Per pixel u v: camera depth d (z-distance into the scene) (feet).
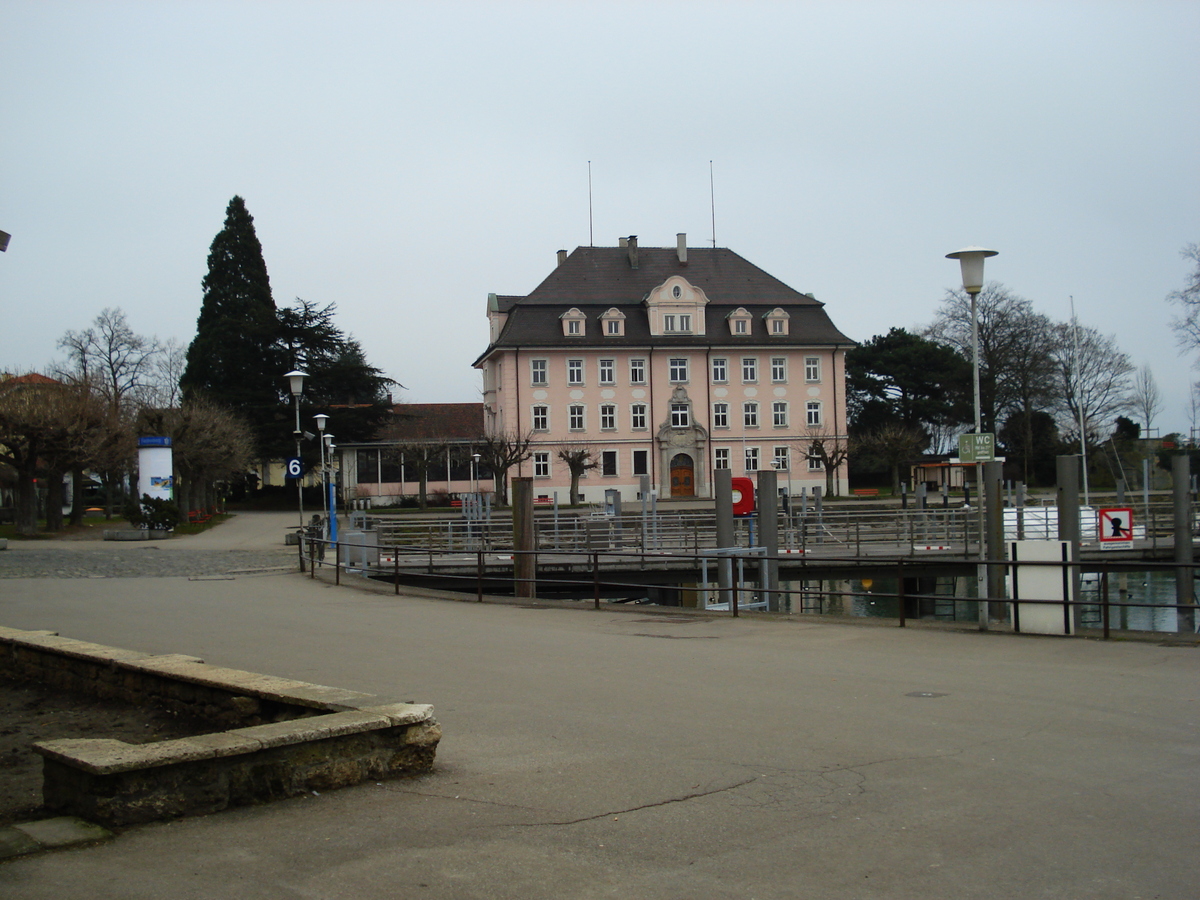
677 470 256.73
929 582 116.57
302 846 18.40
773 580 81.15
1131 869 17.13
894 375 313.12
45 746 20.52
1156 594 107.76
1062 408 276.00
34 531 147.23
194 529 166.30
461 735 27.50
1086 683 34.53
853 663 39.73
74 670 34.24
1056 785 22.18
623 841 18.72
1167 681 34.78
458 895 16.11
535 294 257.14
